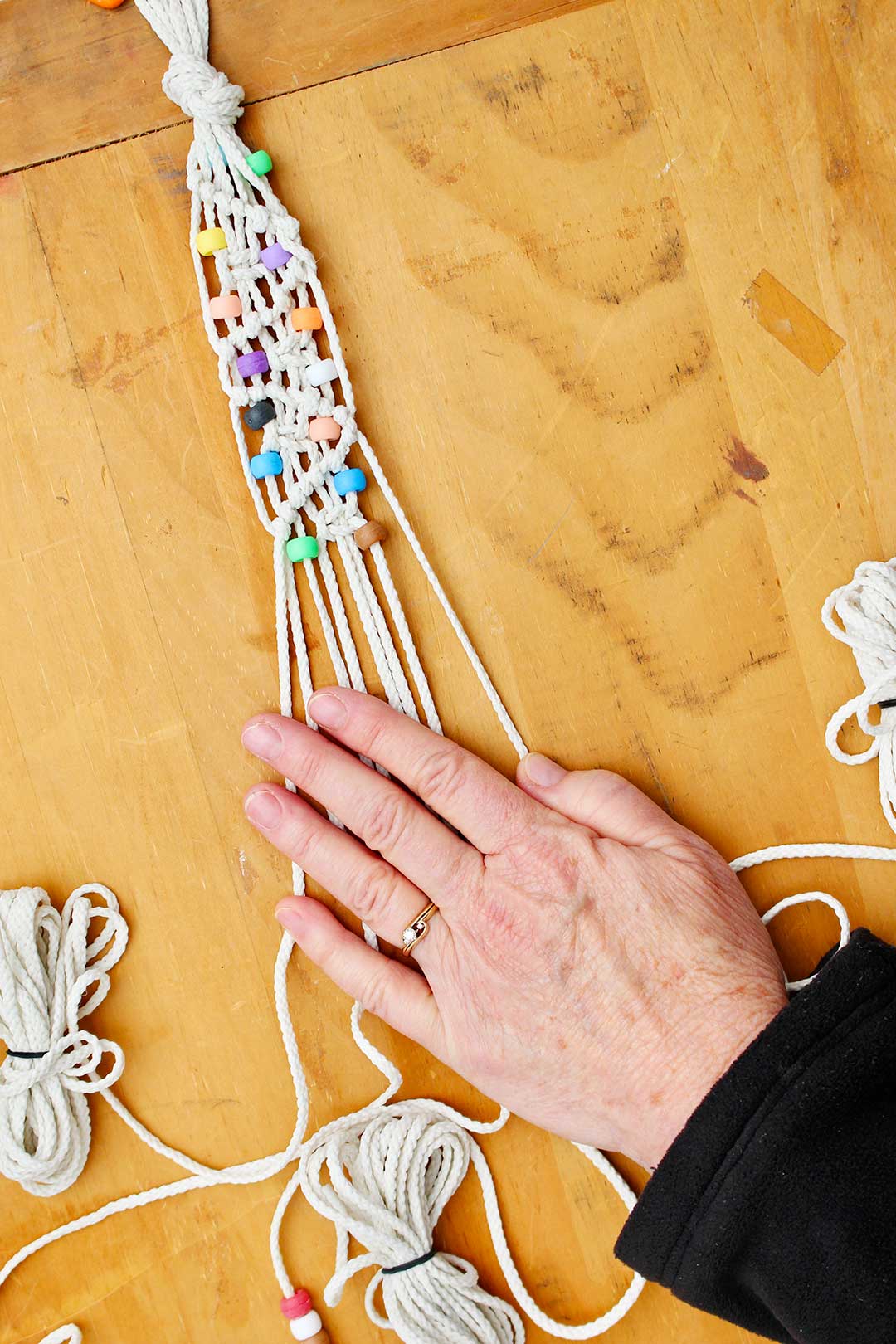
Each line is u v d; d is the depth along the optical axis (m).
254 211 0.89
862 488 0.94
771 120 0.94
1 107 0.91
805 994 0.76
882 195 0.94
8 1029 0.87
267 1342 0.92
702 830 0.94
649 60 0.93
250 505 0.92
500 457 0.93
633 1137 0.84
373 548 0.92
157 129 0.91
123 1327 0.91
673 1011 0.84
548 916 0.86
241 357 0.90
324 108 0.92
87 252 0.92
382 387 0.93
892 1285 0.66
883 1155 0.70
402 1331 0.86
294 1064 0.90
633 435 0.94
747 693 0.94
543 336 0.93
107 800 0.92
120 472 0.92
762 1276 0.72
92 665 0.92
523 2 0.93
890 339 0.94
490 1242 0.93
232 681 0.92
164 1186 0.91
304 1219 0.93
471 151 0.93
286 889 0.93
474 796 0.88
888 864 0.94
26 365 0.91
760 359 0.94
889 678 0.86
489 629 0.94
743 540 0.94
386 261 0.93
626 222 0.94
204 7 0.90
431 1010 0.88
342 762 0.88
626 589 0.94
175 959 0.92
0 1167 0.86
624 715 0.94
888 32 0.94
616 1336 0.92
